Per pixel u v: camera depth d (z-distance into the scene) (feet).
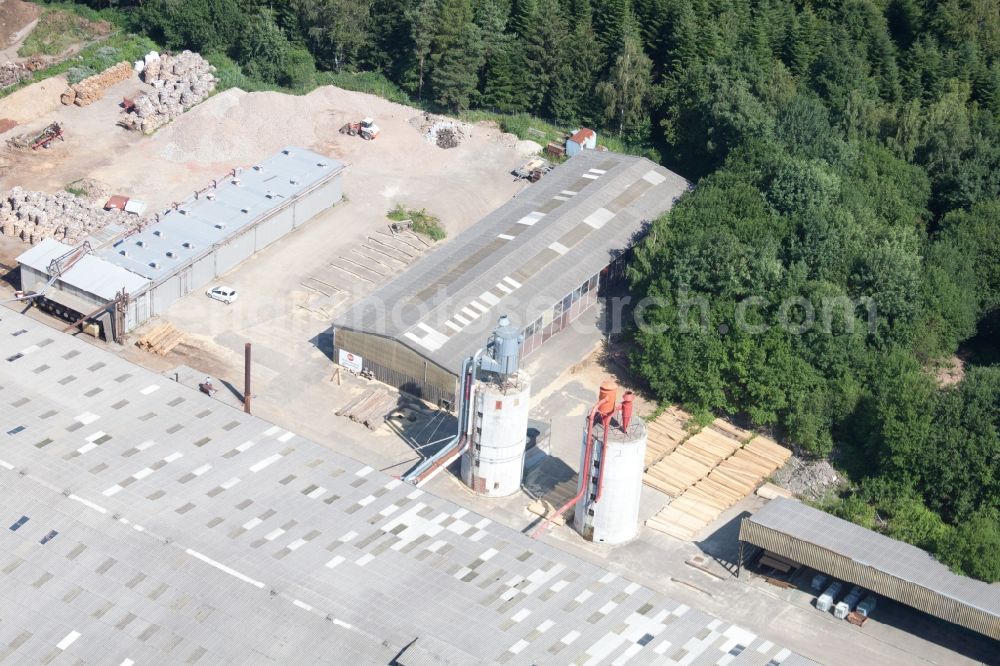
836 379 551.18
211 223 635.66
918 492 517.14
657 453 538.88
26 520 424.46
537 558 437.58
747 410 551.18
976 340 636.07
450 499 505.66
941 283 605.73
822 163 651.66
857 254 604.08
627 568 481.05
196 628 392.06
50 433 465.06
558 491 514.27
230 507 441.68
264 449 472.03
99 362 506.89
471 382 492.95
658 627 414.21
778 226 606.96
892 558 457.68
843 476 532.73
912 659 451.12
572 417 559.38
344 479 463.01
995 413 510.99
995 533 462.19
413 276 606.14
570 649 400.67
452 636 397.60
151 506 436.76
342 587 412.36
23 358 503.61
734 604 468.75
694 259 576.61
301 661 384.68
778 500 486.79
